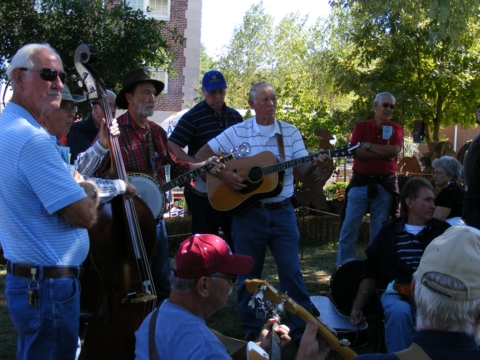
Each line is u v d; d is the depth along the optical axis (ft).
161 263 13.87
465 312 5.34
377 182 18.26
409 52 35.60
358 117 36.50
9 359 12.92
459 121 39.93
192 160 15.71
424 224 12.26
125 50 26.96
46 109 8.22
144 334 6.66
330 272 21.30
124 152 13.21
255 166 13.61
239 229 13.80
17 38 26.02
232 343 8.01
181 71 60.59
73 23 26.43
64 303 8.20
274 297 7.84
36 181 7.82
